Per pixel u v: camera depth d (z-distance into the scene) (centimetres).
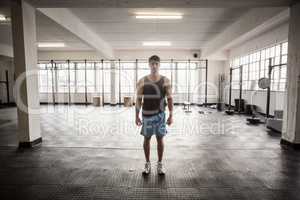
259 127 542
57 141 404
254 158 312
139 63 1123
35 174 259
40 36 720
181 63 1115
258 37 758
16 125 567
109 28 645
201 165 286
